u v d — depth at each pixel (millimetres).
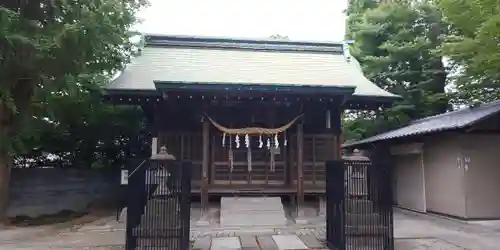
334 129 12766
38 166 15891
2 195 11383
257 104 12539
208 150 12016
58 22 7965
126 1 12266
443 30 18344
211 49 15938
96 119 14570
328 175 8320
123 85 11844
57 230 10289
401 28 19141
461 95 16031
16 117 11148
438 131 11008
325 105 12781
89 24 8086
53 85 8156
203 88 10641
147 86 11922
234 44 16266
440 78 18312
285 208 12406
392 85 19312
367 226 7418
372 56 19297
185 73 13453
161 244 7043
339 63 15812
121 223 11289
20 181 14211
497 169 11375
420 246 8016
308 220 11148
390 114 18641
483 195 11219
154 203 7145
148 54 14914
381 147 16188
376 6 21562
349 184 7555
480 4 10758
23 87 8297
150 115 13766
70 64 7961
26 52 6945
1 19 6453
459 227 10211
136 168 7527
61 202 14836
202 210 10953
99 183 15703
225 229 10055
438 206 12430
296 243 8383
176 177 7254
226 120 12531
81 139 15406
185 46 15852
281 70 14445
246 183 12359
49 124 13828
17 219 13070
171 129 12430
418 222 11125
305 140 12672
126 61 13539
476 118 10305
